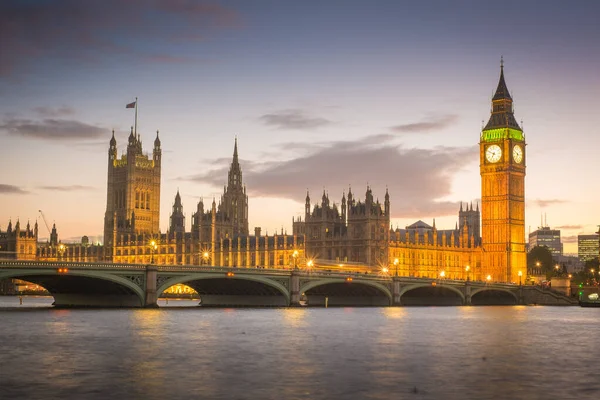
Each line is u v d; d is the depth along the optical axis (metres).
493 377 82.88
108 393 73.19
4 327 133.88
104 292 198.38
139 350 102.06
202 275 194.25
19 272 158.62
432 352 103.44
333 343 113.12
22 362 90.94
